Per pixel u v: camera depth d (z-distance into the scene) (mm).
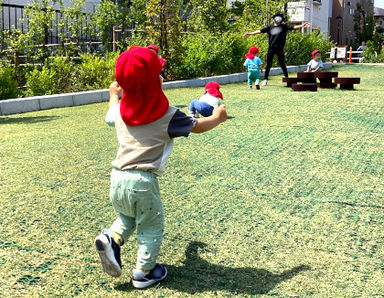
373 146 5531
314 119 7355
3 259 2816
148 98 2393
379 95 10359
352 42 52156
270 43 13078
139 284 2486
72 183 4297
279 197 3867
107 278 2604
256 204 3711
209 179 4359
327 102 9266
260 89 12094
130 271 2682
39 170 4715
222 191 4023
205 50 14312
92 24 14406
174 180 4332
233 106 8867
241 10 22672
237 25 19125
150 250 2473
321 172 4535
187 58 13789
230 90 11805
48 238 3119
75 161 5059
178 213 3527
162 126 2406
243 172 4566
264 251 2906
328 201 3758
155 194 2461
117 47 15031
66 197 3920
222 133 6398
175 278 2596
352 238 3072
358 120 7215
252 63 12133
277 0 21609
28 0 14516
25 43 12023
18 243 3039
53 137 6320
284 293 2414
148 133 2406
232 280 2561
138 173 2398
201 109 6762
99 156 5266
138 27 15500
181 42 13648
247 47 16812
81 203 3779
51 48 12727
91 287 2506
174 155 5234
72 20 13445
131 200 2422
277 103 9227
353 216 3445
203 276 2611
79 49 13344
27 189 4125
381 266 2695
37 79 10375
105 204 3760
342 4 47312
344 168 4656
